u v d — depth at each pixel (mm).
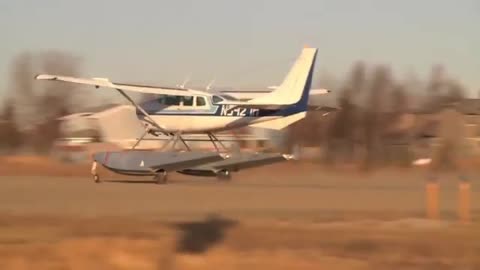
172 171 118125
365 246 58312
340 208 82062
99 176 131250
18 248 55875
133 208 80500
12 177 131125
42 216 71500
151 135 145125
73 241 57500
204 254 55625
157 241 58219
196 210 78938
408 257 54969
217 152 121375
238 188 109375
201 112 133000
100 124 187500
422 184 121312
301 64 135875
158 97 137500
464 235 63125
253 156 121250
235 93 139250
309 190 106688
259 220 70062
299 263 53281
